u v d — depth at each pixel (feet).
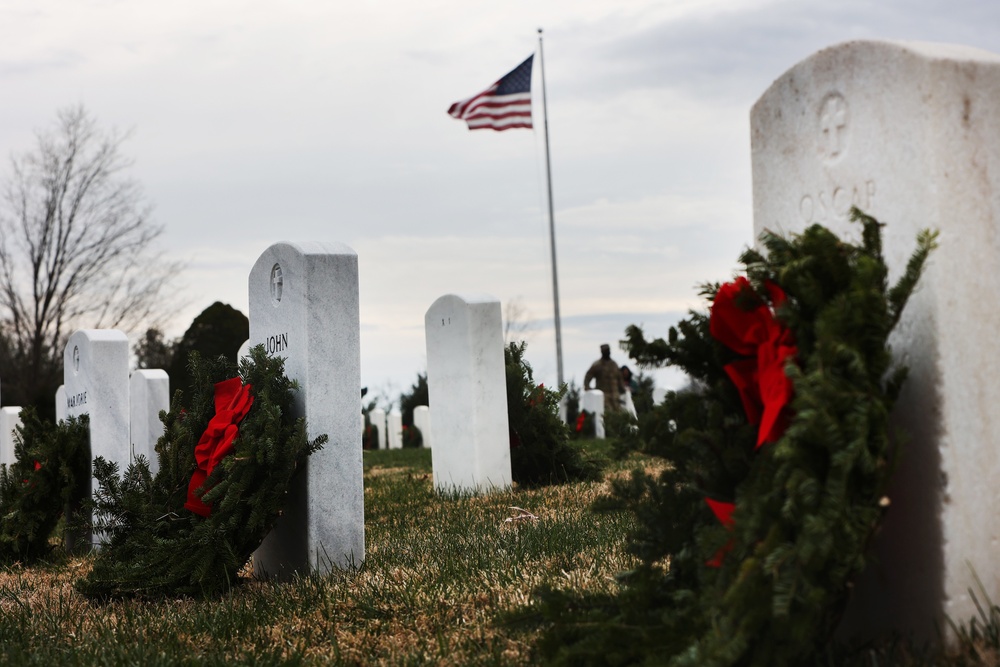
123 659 14.37
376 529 26.07
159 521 19.51
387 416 77.30
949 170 10.82
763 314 10.98
